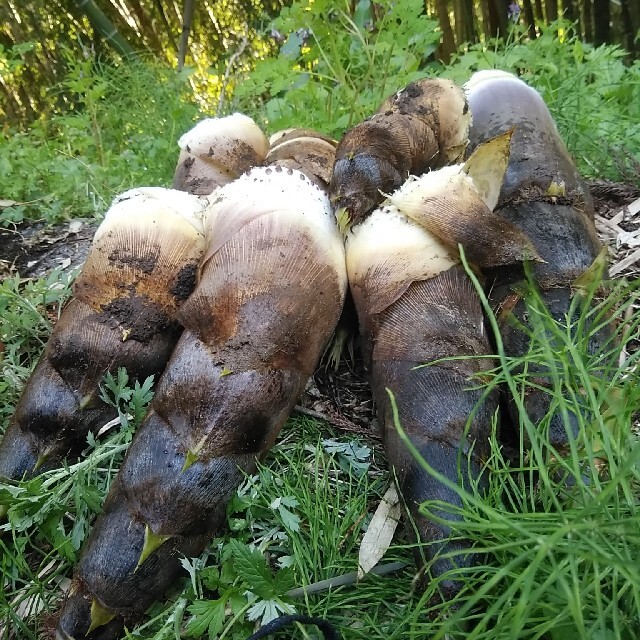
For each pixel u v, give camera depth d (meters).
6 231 0.90
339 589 0.42
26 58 1.78
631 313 0.59
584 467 0.39
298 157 0.64
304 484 0.48
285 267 0.46
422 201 0.51
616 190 0.83
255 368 0.44
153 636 0.40
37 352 0.64
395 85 0.90
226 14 1.91
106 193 0.97
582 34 1.58
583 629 0.26
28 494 0.44
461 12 1.60
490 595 0.34
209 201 0.53
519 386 0.47
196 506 0.42
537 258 0.50
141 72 1.31
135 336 0.50
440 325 0.47
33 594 0.44
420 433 0.43
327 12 0.95
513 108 0.65
